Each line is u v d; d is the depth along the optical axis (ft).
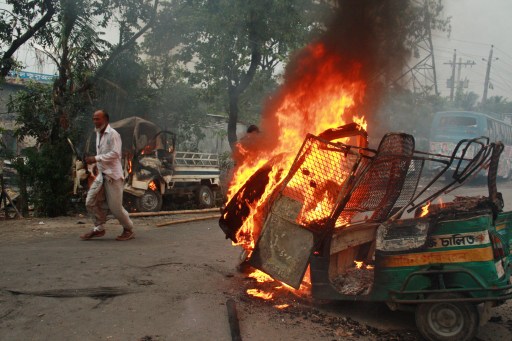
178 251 21.18
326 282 14.07
